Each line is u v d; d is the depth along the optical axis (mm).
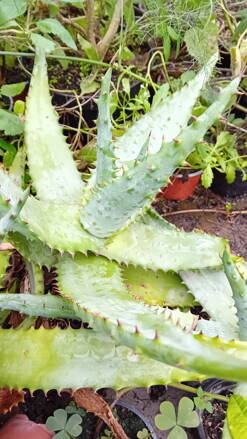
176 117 642
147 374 506
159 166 469
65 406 660
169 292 637
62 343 501
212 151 840
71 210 572
